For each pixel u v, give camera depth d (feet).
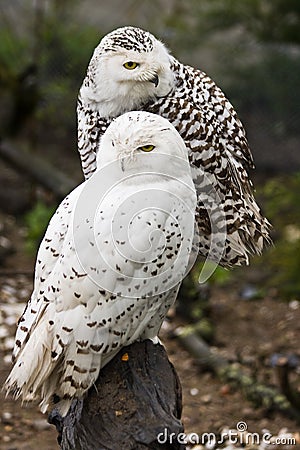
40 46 63.82
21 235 53.47
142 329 20.26
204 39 60.64
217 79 62.23
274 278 44.73
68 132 65.67
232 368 37.65
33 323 19.49
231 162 26.71
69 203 20.33
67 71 63.52
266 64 61.72
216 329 43.50
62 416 20.04
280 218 46.98
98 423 19.29
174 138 19.49
